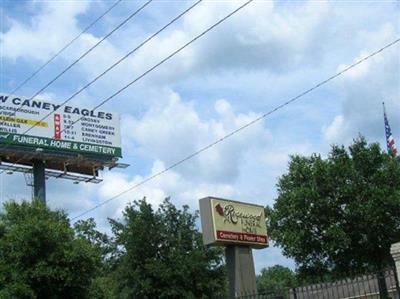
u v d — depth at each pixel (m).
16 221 27.86
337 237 32.34
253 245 28.34
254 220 28.84
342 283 18.27
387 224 32.81
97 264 27.83
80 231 40.78
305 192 33.91
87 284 26.94
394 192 33.06
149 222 39.25
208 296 38.41
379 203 32.94
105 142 55.12
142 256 38.59
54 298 25.86
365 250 33.09
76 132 53.22
